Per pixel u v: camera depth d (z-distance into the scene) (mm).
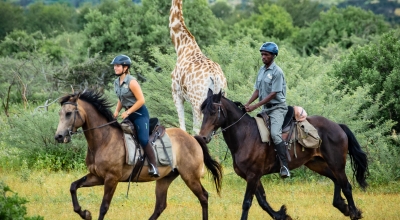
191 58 48156
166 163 30250
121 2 91750
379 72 50406
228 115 31922
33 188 39906
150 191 40719
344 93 48688
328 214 35250
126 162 29547
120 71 29969
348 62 52375
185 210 35312
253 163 31641
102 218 29188
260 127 31766
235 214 35000
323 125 33250
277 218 32062
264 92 32094
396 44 52094
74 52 106125
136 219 33156
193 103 46281
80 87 73562
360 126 44250
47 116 49031
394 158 44219
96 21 91562
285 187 42969
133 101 30328
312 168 34750
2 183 26125
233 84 52562
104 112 29828
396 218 33750
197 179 31312
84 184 30000
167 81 54125
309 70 55656
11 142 49219
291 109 32594
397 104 48531
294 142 32312
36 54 90750
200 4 89438
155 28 85812
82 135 48969
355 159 33812
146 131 30047
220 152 45000
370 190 42375
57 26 193625
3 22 187875
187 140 31297
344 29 113125
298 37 119500
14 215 23969
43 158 47812
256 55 54625
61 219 32406
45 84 80375
